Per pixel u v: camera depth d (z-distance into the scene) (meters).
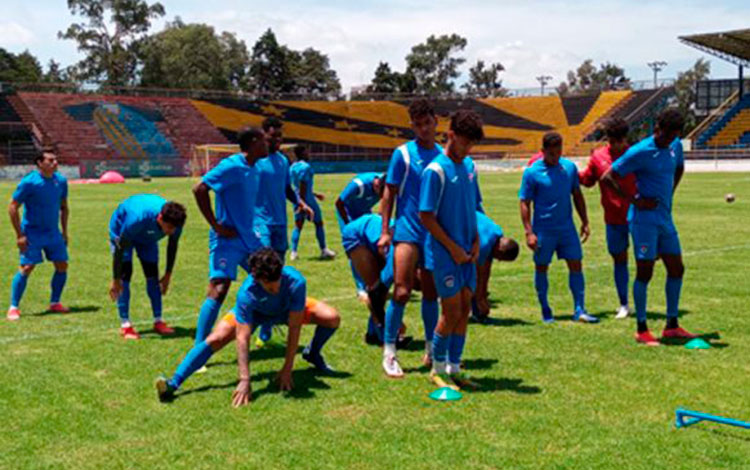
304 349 6.45
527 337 6.88
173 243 6.92
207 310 6.27
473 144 5.25
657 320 7.52
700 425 4.56
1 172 48.28
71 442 4.39
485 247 7.18
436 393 5.16
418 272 6.50
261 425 4.64
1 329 7.39
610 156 7.72
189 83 78.75
